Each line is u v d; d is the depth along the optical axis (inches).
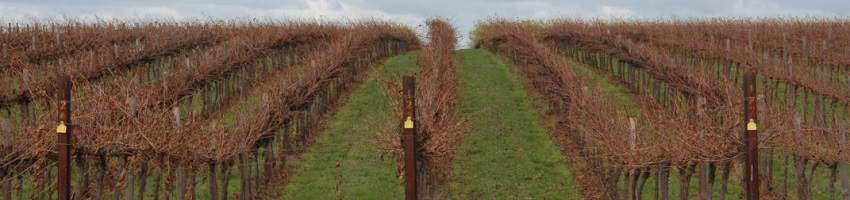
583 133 748.6
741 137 483.2
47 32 1261.1
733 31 1648.6
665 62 1011.3
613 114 641.0
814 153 546.3
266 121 653.3
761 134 516.4
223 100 1049.5
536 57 1142.3
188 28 1582.2
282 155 723.4
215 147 546.9
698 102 541.6
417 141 564.1
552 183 709.3
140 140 475.8
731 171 681.6
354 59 1305.4
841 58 1176.8
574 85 847.1
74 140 436.8
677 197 655.1
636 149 510.3
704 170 530.0
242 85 1128.2
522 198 661.3
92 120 457.1
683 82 897.5
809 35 1544.0
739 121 485.7
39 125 445.4
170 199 605.9
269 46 1322.6
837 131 538.0
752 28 1659.7
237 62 1101.1
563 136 871.1
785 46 1349.7
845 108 875.4
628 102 1077.1
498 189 685.9
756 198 431.2
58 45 1147.3
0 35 1184.8
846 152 526.0
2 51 1023.6
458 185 692.7
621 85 1219.2
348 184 697.6
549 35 1736.0
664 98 1008.9
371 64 1524.4
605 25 1791.3
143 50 1122.0
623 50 1250.0
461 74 1380.4
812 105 1026.1
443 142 592.1
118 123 473.4
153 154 490.6
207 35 1517.0
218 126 565.0
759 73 1072.2
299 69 1184.2
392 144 593.9
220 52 1111.6
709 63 1270.9
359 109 1040.2
